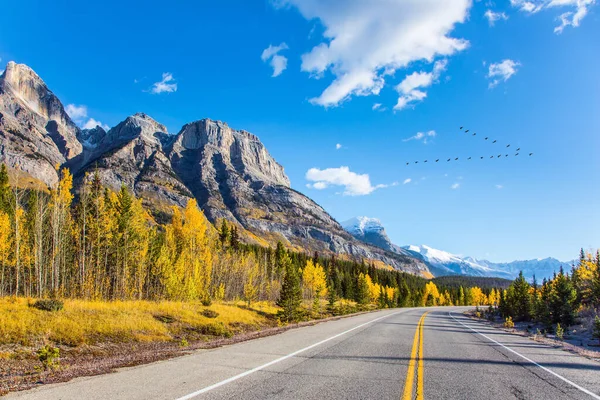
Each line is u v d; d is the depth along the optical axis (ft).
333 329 63.52
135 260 134.82
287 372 24.39
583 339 72.59
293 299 99.96
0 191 117.80
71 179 113.09
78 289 118.01
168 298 109.81
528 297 150.00
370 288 307.37
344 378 22.93
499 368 28.94
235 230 269.23
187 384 20.30
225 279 185.78
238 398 17.62
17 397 17.56
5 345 41.42
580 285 147.64
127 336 55.77
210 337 64.80
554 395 20.59
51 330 48.52
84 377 22.30
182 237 154.71
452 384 22.25
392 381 22.44
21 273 125.29
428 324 81.41
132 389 19.06
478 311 194.80
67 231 121.08
